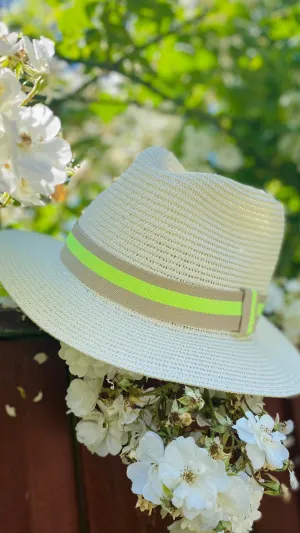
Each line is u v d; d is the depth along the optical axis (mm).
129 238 753
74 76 1304
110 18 1220
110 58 1250
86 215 799
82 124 1450
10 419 787
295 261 1540
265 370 790
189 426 737
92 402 726
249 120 1545
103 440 732
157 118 1595
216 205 782
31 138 687
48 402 803
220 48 1487
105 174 1436
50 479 789
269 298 1181
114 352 710
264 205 830
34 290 748
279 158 1530
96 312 735
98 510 799
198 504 653
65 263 791
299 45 1526
